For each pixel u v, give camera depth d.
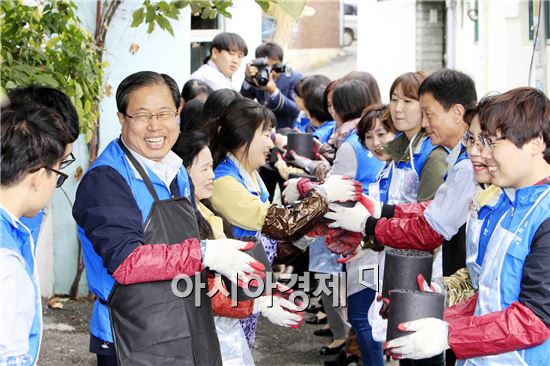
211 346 3.23
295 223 3.94
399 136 4.54
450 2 15.22
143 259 3.00
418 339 2.69
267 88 7.72
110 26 6.57
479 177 2.84
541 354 2.68
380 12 16.67
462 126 3.96
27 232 2.51
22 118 2.53
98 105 5.83
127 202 3.14
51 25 4.50
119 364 3.07
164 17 5.07
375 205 4.11
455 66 15.12
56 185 2.67
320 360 5.89
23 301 2.40
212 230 3.64
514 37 8.73
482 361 2.77
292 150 6.14
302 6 3.54
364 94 5.79
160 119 3.28
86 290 6.86
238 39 7.56
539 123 2.66
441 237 3.76
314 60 20.05
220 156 4.18
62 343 5.78
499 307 2.71
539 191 2.68
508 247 2.69
